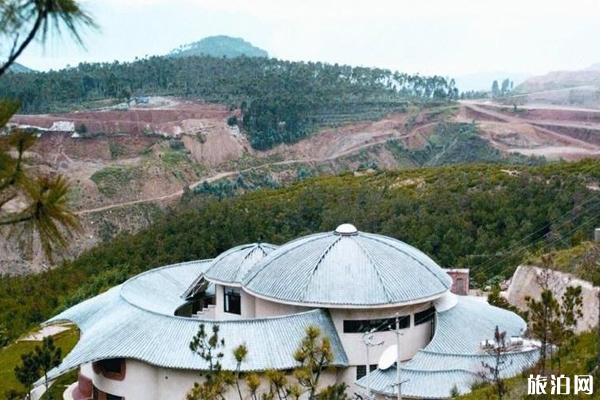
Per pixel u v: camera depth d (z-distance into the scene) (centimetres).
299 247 4628
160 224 10869
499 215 8562
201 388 2530
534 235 8081
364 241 4572
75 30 1248
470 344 4125
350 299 4153
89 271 9588
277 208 10500
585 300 5009
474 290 7119
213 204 11656
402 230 8681
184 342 3981
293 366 3784
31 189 1255
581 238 7062
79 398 4616
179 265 5788
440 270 4662
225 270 4900
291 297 4238
